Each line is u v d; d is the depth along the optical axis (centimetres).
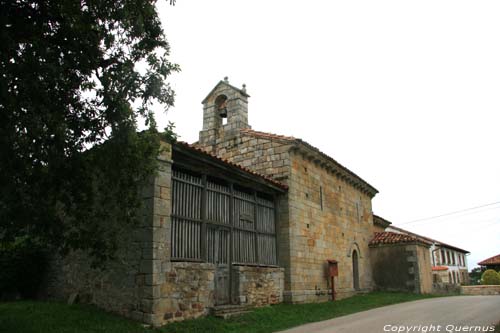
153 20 796
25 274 1241
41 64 636
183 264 1037
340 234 1977
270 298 1387
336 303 1564
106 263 1039
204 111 1856
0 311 989
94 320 904
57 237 768
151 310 922
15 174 647
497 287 2708
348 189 2183
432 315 1216
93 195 798
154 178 1001
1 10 649
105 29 737
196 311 1051
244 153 1695
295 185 1605
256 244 1407
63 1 655
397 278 2269
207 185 1220
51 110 667
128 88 749
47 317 916
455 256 5084
